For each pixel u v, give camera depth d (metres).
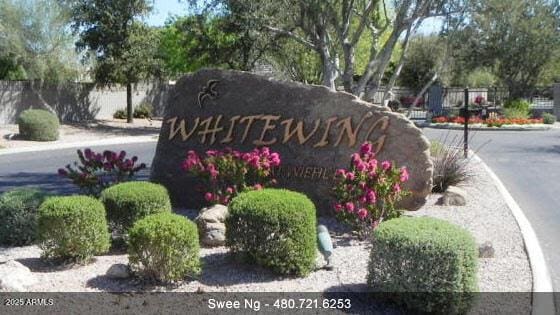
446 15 12.41
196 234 5.37
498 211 8.60
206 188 8.34
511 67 36.09
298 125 8.14
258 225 5.48
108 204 6.43
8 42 25.19
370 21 14.62
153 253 5.20
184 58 32.53
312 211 5.60
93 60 28.44
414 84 41.41
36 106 27.53
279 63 24.77
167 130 8.78
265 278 5.48
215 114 8.57
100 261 6.00
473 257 4.72
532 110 33.34
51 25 26.41
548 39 35.03
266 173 7.51
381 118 7.83
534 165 14.95
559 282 5.71
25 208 6.69
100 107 31.14
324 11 12.49
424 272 4.59
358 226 6.85
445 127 27.67
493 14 12.99
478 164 13.90
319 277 5.52
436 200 9.37
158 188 6.64
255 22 14.45
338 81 15.74
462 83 42.50
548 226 8.20
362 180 6.92
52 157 17.50
